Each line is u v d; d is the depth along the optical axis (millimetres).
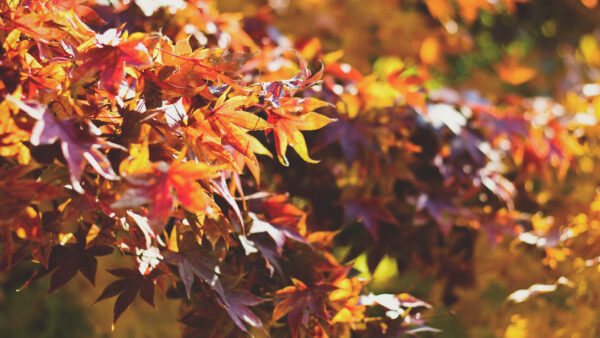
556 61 3332
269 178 1854
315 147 1775
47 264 1521
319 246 1723
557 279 1918
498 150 1976
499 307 2084
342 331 1673
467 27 3379
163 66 1521
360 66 2711
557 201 2051
